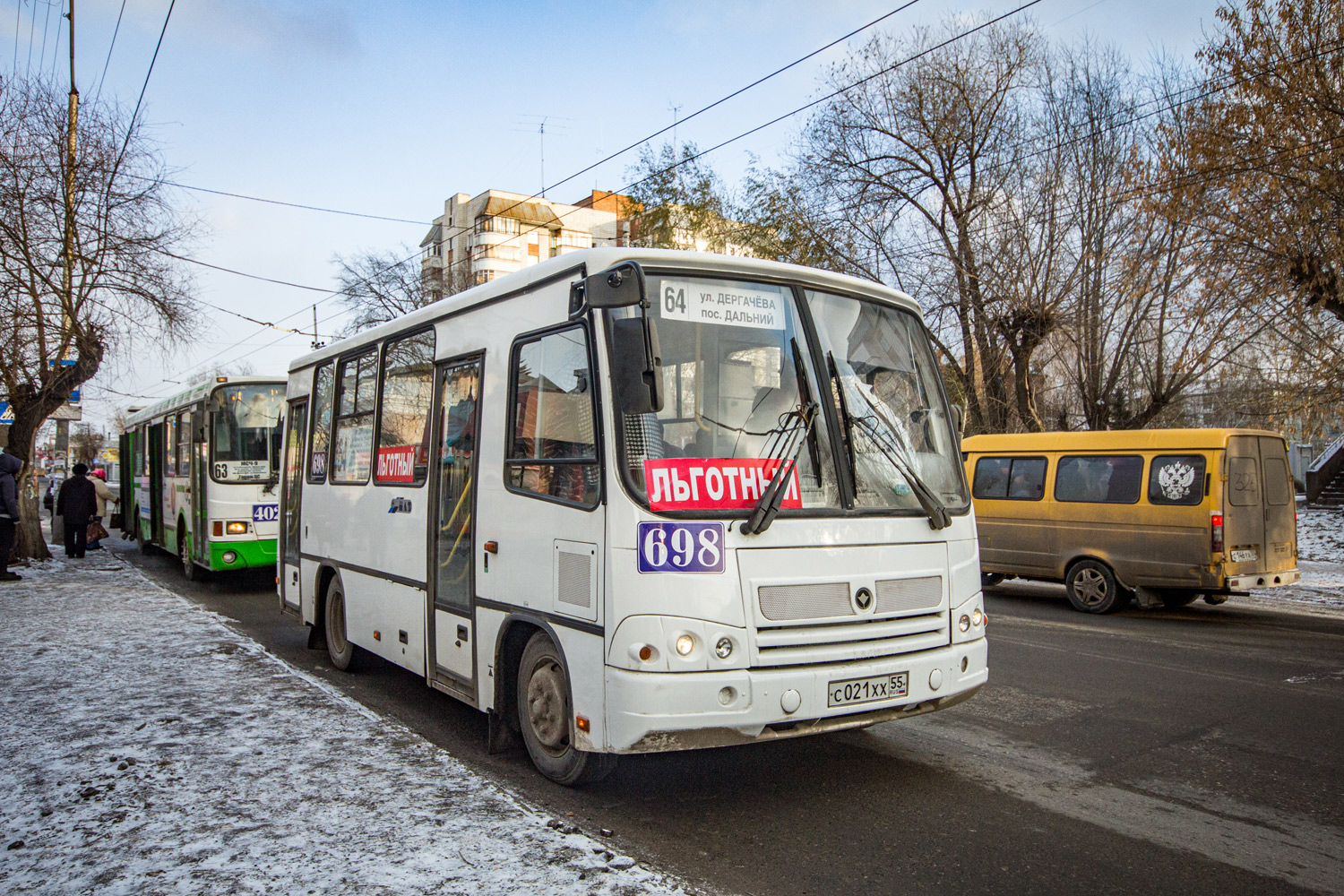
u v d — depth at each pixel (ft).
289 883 11.82
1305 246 47.29
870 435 15.94
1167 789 16.16
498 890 11.57
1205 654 28.53
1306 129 46.62
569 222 233.14
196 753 17.44
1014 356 69.82
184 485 48.29
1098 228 65.57
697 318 14.97
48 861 12.64
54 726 19.40
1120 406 69.10
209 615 34.65
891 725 20.27
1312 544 62.08
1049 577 39.99
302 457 29.96
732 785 16.35
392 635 22.34
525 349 17.10
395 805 14.62
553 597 15.48
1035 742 18.98
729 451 14.53
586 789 16.08
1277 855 13.35
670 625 13.55
